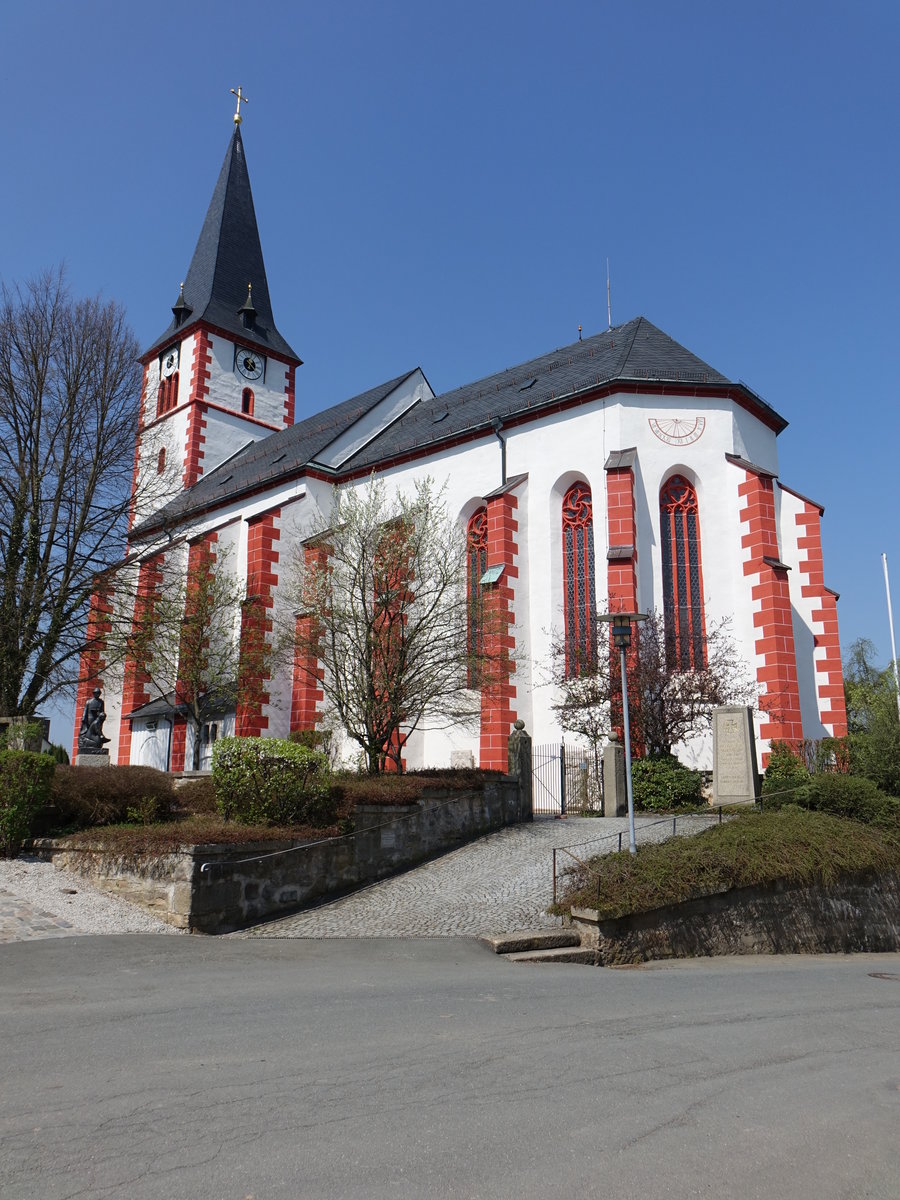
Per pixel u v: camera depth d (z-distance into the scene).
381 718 21.00
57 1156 4.57
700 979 10.73
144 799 16.11
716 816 18.52
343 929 12.54
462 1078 5.95
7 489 26.03
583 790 22.20
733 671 24.20
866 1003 9.43
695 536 25.77
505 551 26.20
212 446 47.16
